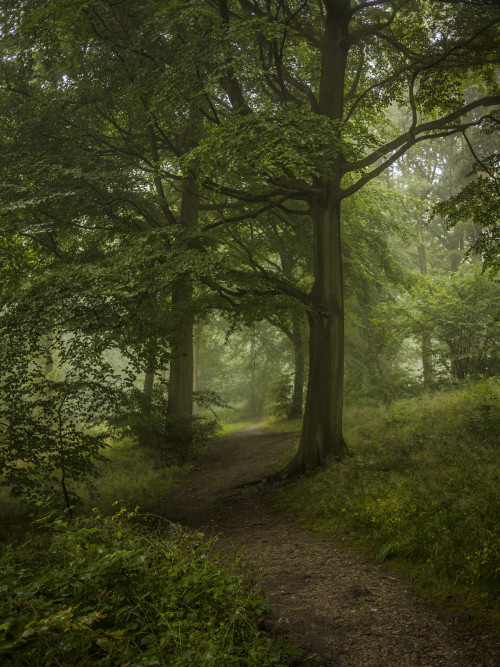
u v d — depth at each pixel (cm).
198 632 299
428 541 559
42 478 798
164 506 1034
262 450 1672
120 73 1130
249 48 966
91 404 926
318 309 1155
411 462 913
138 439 1620
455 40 1107
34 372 859
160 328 1020
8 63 1280
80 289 873
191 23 921
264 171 1062
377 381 2141
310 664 345
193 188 1291
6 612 285
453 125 1134
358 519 710
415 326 1953
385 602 454
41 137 1227
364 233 1934
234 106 1112
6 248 1140
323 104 1180
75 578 334
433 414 1277
